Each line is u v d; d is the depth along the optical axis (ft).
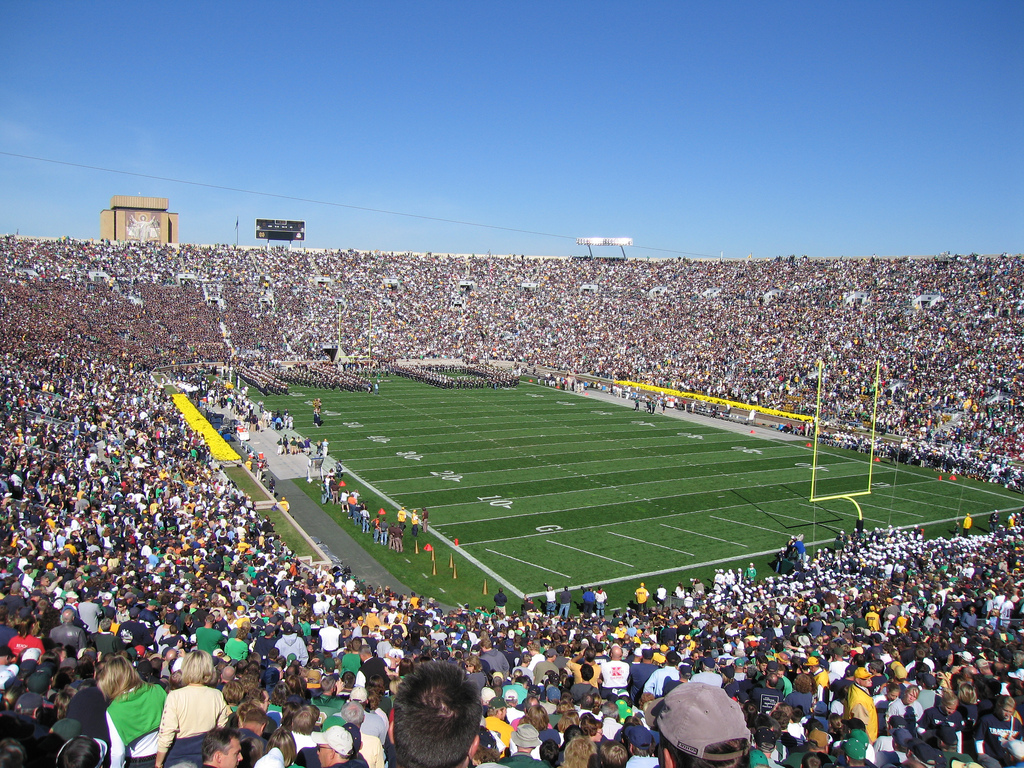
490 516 101.86
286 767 15.94
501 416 174.60
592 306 298.35
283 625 40.83
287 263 315.17
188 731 17.07
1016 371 169.27
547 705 26.86
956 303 212.23
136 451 96.37
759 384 203.10
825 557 84.79
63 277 256.93
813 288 255.91
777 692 29.58
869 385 184.44
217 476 104.22
